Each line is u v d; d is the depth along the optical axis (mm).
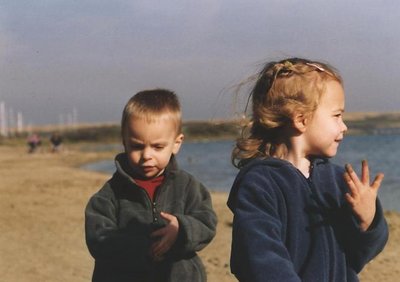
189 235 3461
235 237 2416
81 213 12258
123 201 3660
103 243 3543
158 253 3465
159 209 3645
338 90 2545
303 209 2473
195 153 62656
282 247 2355
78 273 7234
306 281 2434
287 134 2562
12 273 7152
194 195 3705
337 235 2504
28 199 14961
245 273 2344
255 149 2609
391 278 7039
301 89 2496
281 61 2631
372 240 2465
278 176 2488
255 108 2602
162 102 3617
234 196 2549
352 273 2545
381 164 35344
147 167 3607
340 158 43031
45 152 57906
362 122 177875
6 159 44281
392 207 15125
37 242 9031
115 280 3555
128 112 3611
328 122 2523
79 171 29234
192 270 3600
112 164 39812
